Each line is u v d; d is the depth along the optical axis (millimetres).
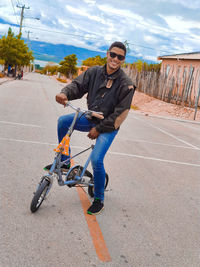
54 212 3590
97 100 3633
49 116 11203
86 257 2807
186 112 21359
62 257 2740
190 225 3869
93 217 3639
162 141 10070
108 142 3648
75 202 3977
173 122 17297
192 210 4391
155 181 5500
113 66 3447
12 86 25031
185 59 27406
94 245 3029
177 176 6086
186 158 7980
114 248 3041
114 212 3893
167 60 31156
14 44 40062
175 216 4082
